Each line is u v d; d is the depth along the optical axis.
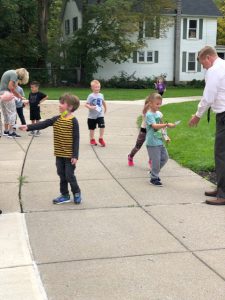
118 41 21.41
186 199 3.51
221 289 2.13
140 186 3.87
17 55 21.39
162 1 21.75
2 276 2.26
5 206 3.32
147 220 3.04
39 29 21.81
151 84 22.67
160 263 2.40
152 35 22.50
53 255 2.50
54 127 3.33
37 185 3.87
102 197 3.55
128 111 9.70
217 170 3.38
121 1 20.98
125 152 5.30
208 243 2.66
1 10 20.09
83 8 21.55
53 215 3.13
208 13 23.55
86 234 2.79
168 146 5.51
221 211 3.23
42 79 21.55
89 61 21.86
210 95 3.32
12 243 2.65
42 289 2.13
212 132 6.67
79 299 2.04
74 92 16.91
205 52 3.35
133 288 2.14
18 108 6.58
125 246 2.61
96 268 2.34
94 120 5.63
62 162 3.37
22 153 5.16
